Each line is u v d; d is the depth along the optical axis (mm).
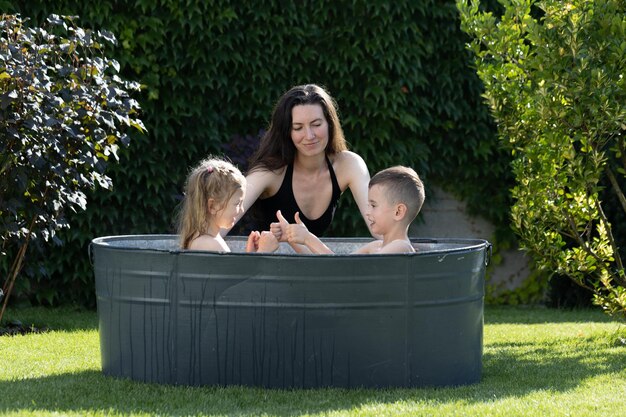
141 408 4047
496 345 6492
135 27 8109
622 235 8953
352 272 4277
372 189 4848
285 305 4285
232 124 8719
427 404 4102
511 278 9773
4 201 6602
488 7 9164
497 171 9461
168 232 8477
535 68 6223
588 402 4258
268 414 3885
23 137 6285
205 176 4695
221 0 8305
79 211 8133
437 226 9562
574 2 6074
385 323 4336
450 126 9258
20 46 6434
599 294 6941
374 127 8922
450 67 9164
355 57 8703
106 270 4664
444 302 4461
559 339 6797
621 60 6000
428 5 8984
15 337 6465
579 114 6105
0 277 8016
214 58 8398
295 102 5414
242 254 4277
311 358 4312
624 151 6699
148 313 4484
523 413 3971
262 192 5660
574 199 6730
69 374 4859
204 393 4277
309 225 5719
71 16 7277
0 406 4055
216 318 4348
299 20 8672
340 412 3908
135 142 8172
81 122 6602
